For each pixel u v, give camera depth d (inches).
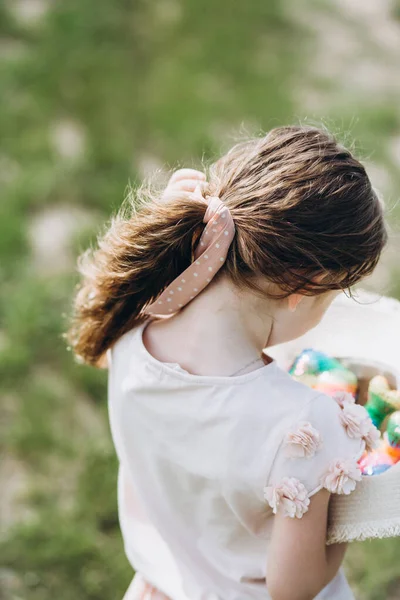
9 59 180.9
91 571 86.0
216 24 209.5
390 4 230.1
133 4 212.8
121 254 47.6
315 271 42.0
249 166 44.4
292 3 225.3
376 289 120.1
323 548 42.9
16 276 124.3
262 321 44.3
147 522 53.7
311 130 45.7
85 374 108.7
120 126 165.0
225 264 43.5
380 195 45.4
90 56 187.6
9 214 135.4
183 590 49.9
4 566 86.0
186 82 182.5
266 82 186.4
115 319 50.6
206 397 43.3
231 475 42.4
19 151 152.9
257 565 47.8
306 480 41.0
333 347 56.2
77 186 144.9
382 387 50.1
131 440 48.1
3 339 113.6
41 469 97.2
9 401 105.7
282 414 41.5
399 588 85.5
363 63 200.7
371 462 46.9
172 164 155.7
